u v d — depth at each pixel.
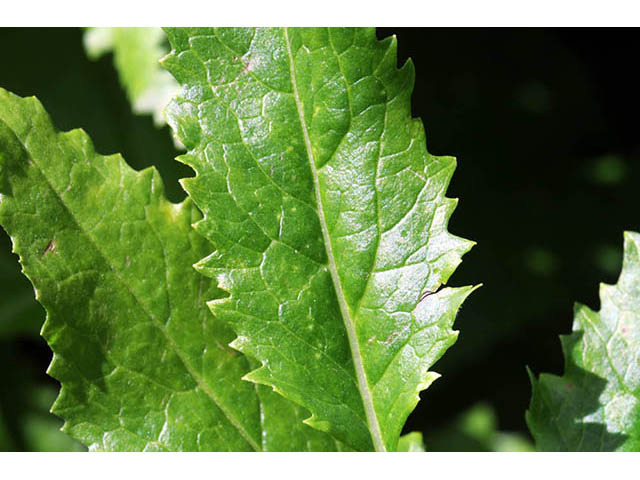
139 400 0.25
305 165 0.26
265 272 0.25
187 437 0.26
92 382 0.25
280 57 0.26
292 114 0.26
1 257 0.39
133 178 0.26
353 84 0.26
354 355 0.26
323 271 0.26
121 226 0.26
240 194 0.25
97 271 0.25
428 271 0.26
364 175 0.26
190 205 0.26
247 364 0.26
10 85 0.39
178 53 0.25
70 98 0.39
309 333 0.26
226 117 0.26
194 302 0.26
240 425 0.26
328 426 0.25
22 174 0.25
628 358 0.27
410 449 0.28
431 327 0.25
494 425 0.47
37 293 0.25
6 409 0.41
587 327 0.28
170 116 0.25
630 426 0.27
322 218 0.26
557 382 0.27
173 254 0.26
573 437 0.27
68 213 0.25
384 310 0.26
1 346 0.41
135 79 0.35
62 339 0.25
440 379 0.49
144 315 0.26
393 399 0.26
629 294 0.27
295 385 0.25
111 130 0.38
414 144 0.26
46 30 0.39
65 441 0.41
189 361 0.26
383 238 0.26
